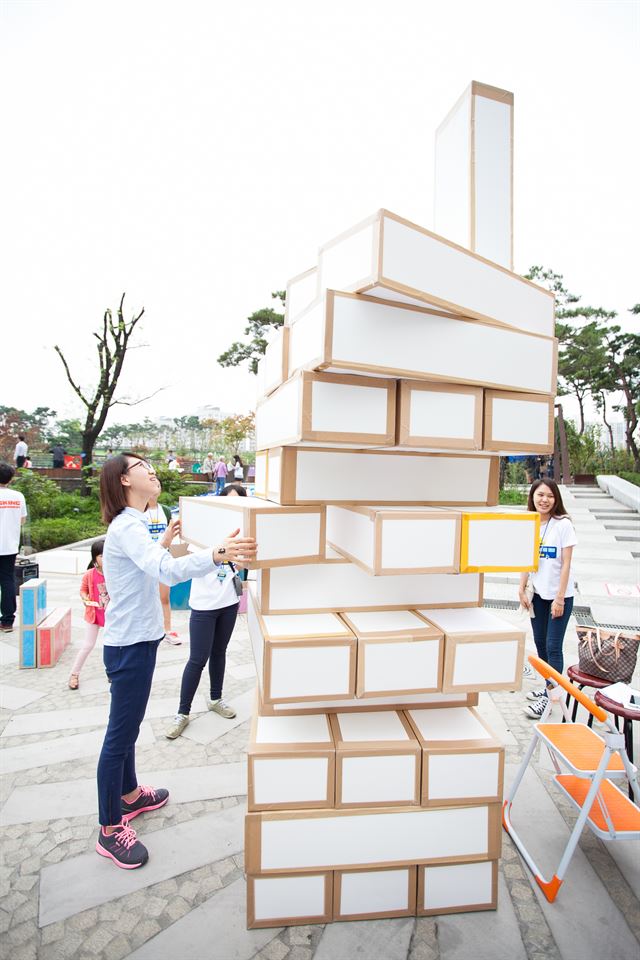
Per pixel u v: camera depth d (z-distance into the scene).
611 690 2.76
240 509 1.82
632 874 2.25
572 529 3.68
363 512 1.78
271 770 1.88
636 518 13.14
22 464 16.75
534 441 1.92
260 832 1.88
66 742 3.26
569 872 2.26
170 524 2.55
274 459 2.00
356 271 1.53
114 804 2.26
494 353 1.79
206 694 3.94
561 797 2.77
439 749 1.92
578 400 30.09
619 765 2.23
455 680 1.84
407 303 1.60
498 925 1.96
